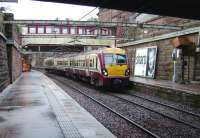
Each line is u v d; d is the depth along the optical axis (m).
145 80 30.42
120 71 28.36
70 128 11.35
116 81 28.17
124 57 28.73
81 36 45.75
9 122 12.28
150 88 25.58
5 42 28.53
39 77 46.03
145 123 14.44
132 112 17.38
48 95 22.00
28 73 61.19
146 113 17.09
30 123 12.12
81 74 36.34
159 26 29.00
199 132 12.76
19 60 48.84
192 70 27.11
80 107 16.41
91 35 45.81
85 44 46.81
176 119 15.00
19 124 11.91
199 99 19.06
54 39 47.50
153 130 13.02
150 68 34.22
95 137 10.10
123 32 43.09
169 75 30.64
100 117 15.62
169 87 23.19
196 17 14.94
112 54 28.50
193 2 12.74
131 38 40.59
